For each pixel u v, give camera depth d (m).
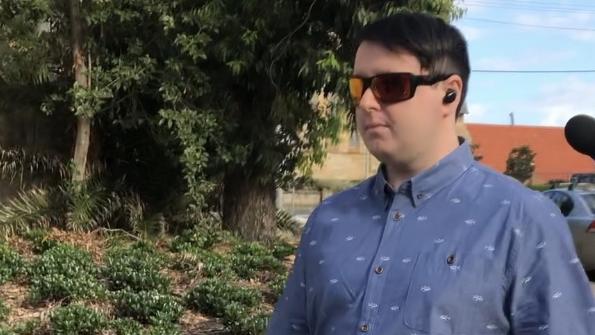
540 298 1.65
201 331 6.06
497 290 1.66
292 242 11.71
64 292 6.45
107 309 6.27
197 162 9.75
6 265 7.36
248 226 10.96
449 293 1.66
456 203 1.78
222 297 6.64
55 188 10.36
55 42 10.20
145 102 10.59
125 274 7.14
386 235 1.81
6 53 9.80
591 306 1.69
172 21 9.47
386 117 1.83
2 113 10.48
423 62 1.81
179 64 9.63
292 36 9.70
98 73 9.79
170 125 9.62
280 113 10.33
